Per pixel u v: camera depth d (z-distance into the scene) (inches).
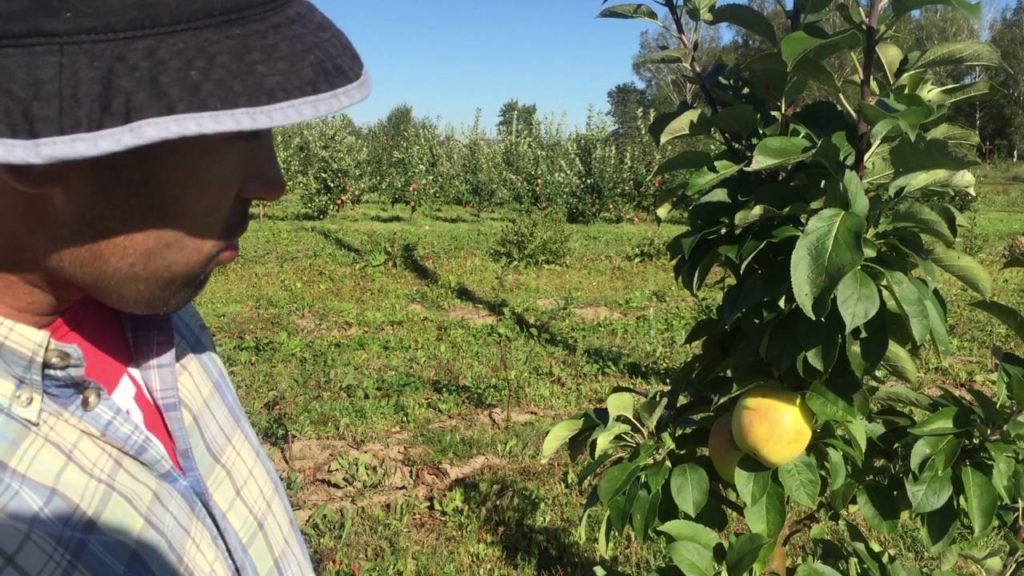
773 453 76.5
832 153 69.7
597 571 102.3
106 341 43.1
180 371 50.2
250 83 28.7
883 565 91.6
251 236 721.6
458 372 297.9
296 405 257.1
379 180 1053.2
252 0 30.4
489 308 430.3
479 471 213.8
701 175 75.2
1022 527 91.0
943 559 96.0
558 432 95.0
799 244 63.4
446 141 1100.5
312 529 180.4
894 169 70.8
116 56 27.0
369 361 312.5
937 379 298.8
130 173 30.3
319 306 422.9
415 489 204.5
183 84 27.3
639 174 984.3
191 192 32.1
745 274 81.0
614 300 450.6
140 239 31.8
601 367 308.8
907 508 89.4
